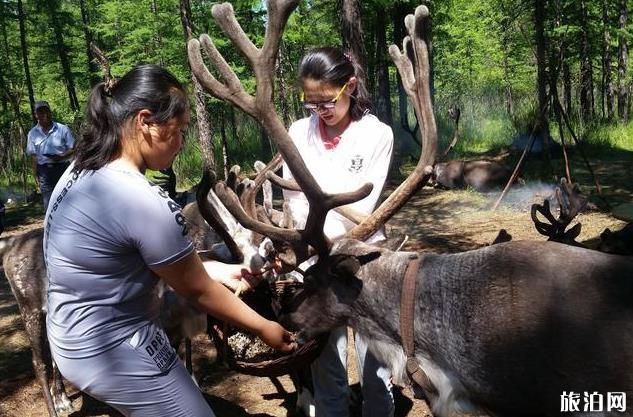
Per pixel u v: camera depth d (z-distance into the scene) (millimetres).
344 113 2656
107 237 1843
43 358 3904
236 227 2721
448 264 2275
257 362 2488
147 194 1866
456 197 10031
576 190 4137
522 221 8078
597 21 18328
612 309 1987
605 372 1953
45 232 1975
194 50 2256
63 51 18219
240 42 2234
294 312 2541
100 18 18719
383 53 13328
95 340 1907
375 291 2381
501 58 24906
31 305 3865
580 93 19859
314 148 2801
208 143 10055
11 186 15156
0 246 4016
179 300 3258
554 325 2023
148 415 2004
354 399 3768
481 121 18906
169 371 2018
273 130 2260
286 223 2729
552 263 2111
